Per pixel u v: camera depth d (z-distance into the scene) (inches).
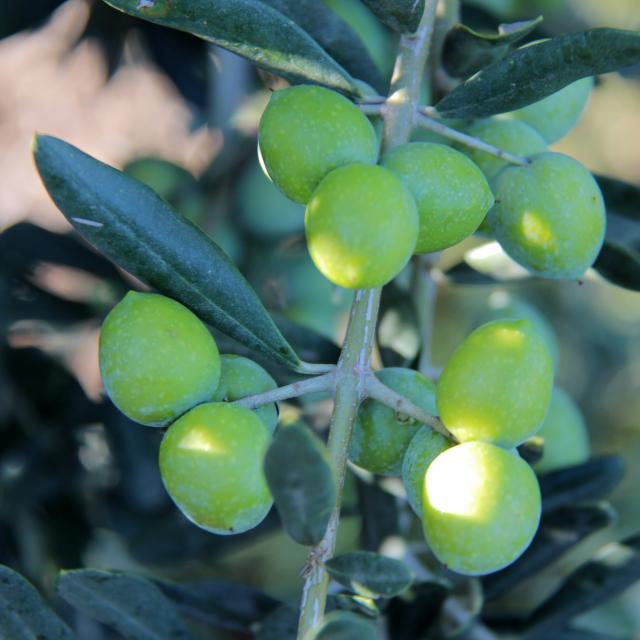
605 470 15.9
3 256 18.4
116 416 18.8
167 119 25.3
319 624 12.0
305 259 19.3
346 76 13.1
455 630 15.4
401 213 12.0
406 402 12.6
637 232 16.1
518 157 13.4
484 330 12.4
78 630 19.0
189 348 12.4
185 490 12.2
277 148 12.5
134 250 12.7
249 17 12.8
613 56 12.6
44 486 19.1
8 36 18.1
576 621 20.1
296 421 11.3
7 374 18.7
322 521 11.8
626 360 27.7
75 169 12.4
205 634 20.7
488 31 17.3
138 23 19.8
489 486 12.1
